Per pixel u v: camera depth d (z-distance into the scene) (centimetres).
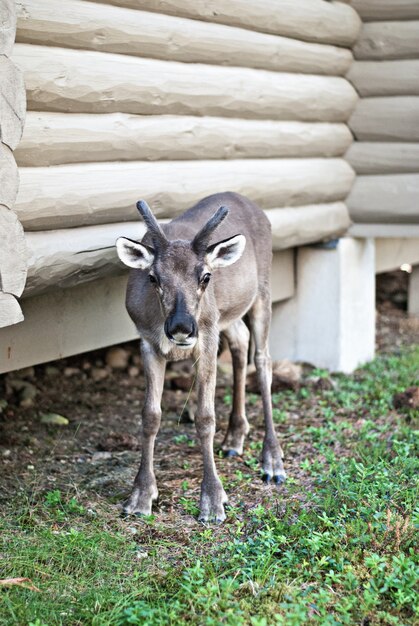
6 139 436
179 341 450
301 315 805
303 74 721
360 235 797
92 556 438
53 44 495
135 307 501
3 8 424
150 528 483
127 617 388
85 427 647
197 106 606
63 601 400
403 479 524
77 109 515
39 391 707
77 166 523
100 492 529
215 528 485
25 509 488
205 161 630
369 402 696
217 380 765
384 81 763
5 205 441
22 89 438
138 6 548
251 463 574
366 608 395
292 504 504
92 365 778
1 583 402
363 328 833
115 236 551
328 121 756
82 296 593
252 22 648
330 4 728
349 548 447
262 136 673
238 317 565
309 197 733
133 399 720
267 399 578
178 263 465
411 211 773
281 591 410
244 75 647
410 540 452
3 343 545
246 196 661
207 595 400
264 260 591
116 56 538
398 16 753
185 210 605
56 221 505
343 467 548
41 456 585
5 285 446
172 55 582
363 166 783
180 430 645
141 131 559
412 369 789
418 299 1013
